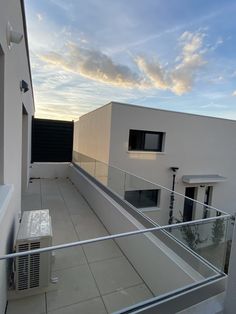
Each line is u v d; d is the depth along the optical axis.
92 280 2.23
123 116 7.40
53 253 2.16
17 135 2.78
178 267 2.02
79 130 12.84
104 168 4.88
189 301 1.71
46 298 2.01
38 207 4.63
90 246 2.35
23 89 3.36
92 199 4.66
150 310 1.60
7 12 1.80
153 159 8.04
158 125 8.02
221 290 1.83
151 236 2.46
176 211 3.07
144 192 3.71
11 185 2.04
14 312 1.86
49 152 7.91
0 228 1.53
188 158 8.77
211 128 9.19
